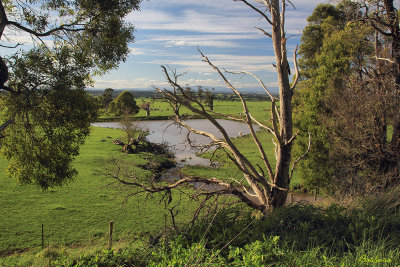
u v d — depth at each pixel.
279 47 9.58
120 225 18.92
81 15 13.94
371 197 7.15
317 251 3.99
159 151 27.00
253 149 49.12
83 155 39.12
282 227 5.28
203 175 30.92
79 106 12.66
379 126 16.83
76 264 5.34
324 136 20.69
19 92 11.52
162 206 21.77
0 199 22.39
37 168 13.59
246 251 4.33
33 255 14.09
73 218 20.06
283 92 9.67
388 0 16.22
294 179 30.50
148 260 4.93
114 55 15.12
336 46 22.33
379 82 17.55
